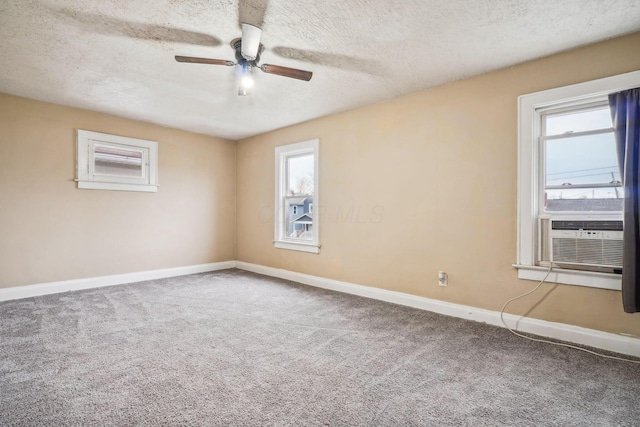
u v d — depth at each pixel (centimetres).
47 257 341
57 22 196
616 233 203
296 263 418
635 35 200
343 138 364
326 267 381
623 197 196
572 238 218
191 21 195
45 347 208
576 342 218
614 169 213
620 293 205
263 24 198
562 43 214
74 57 241
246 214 499
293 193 443
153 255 424
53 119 343
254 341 222
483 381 171
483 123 262
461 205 275
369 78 274
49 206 342
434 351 207
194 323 256
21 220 325
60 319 262
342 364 189
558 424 138
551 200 237
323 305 307
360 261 347
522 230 242
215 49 229
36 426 133
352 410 146
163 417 139
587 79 216
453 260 279
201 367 184
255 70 259
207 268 481
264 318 269
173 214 444
